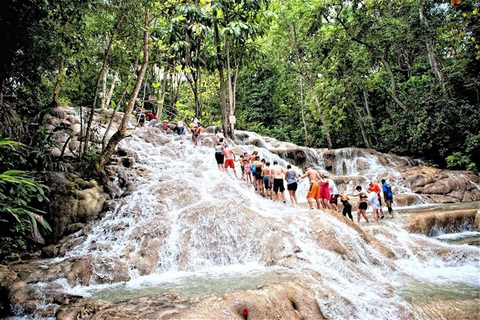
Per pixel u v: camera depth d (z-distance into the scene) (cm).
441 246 883
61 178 970
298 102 3319
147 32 1085
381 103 2747
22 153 912
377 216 1134
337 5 2356
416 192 1706
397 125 2397
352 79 2439
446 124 1975
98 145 1334
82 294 593
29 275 638
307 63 2756
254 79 3519
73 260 710
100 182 1096
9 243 789
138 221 931
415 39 2067
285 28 2642
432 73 2255
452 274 736
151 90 2714
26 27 845
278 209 1110
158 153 1554
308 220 874
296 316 498
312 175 1125
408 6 2089
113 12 1062
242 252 800
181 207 1025
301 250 760
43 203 916
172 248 798
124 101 2408
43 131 1066
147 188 1127
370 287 636
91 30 1129
